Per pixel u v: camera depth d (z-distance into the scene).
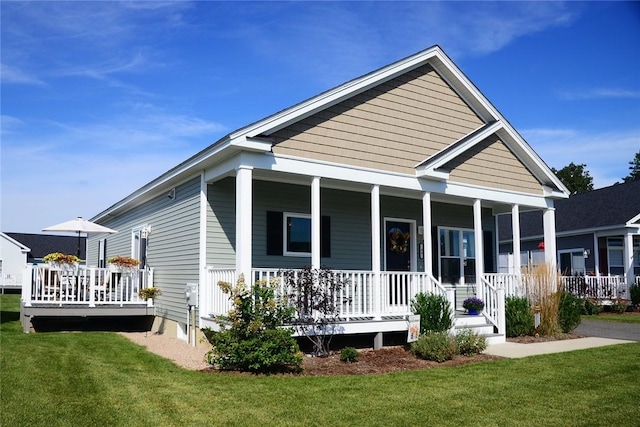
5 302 26.20
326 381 7.92
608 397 7.12
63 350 10.49
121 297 14.20
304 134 10.74
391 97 12.18
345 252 13.36
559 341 12.41
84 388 7.37
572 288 21.05
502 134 14.18
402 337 11.70
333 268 13.11
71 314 13.52
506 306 12.93
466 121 13.59
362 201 13.80
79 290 13.87
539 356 10.16
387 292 11.36
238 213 9.85
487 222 16.75
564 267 25.86
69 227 15.11
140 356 10.02
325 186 12.05
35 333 13.16
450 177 13.05
